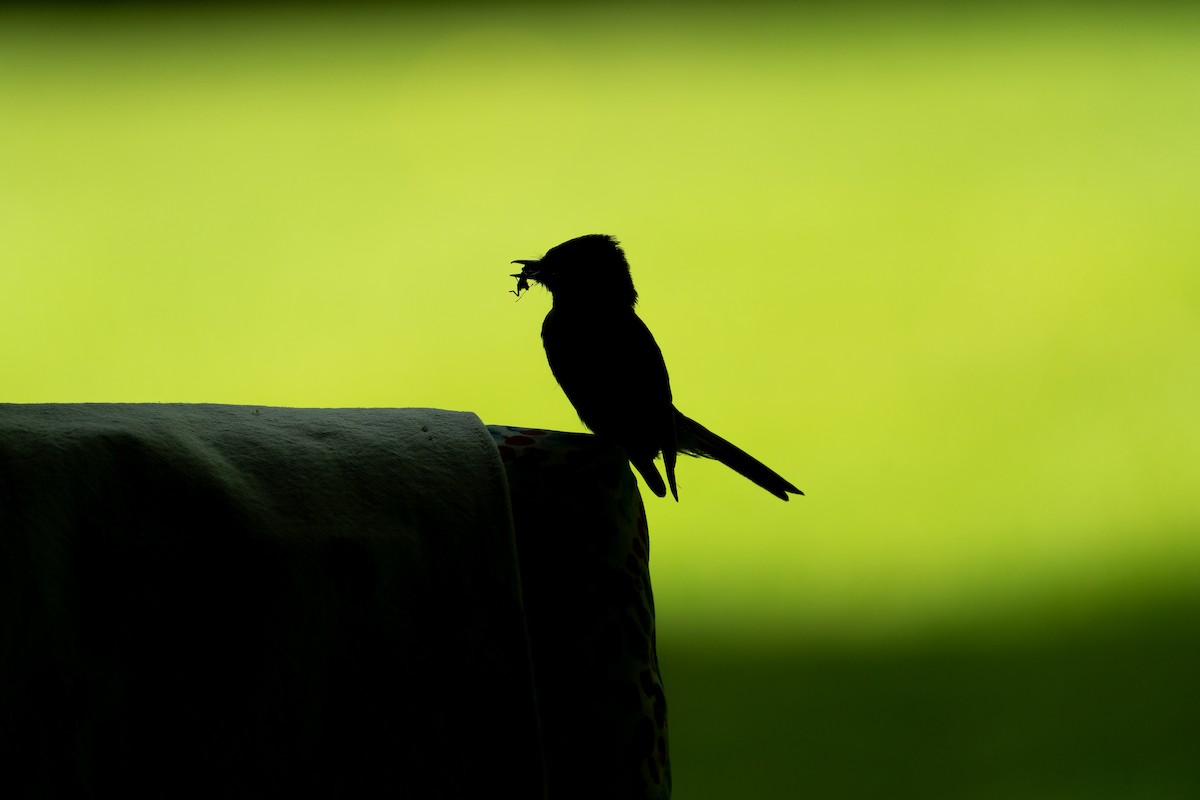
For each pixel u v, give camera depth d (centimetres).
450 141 1844
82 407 256
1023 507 905
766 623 705
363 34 2258
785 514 891
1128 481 949
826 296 1382
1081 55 1998
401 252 1534
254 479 237
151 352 1305
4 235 1567
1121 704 586
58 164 1769
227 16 2352
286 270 1493
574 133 1853
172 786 211
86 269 1486
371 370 1264
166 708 215
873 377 1195
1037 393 1141
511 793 223
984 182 1639
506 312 1380
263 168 1772
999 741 552
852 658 647
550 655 240
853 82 1972
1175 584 748
